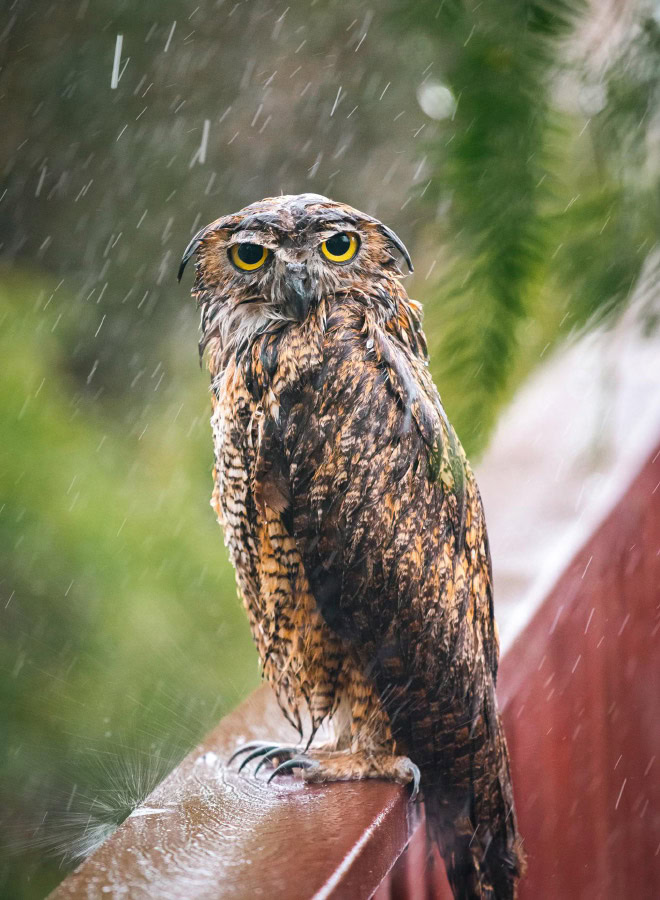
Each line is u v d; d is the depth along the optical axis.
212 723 5.80
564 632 5.82
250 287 5.82
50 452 7.35
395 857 5.66
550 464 5.89
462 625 5.78
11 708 6.06
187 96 8.68
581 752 5.87
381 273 5.82
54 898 5.53
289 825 5.60
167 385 9.80
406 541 5.77
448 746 5.77
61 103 9.34
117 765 5.66
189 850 5.57
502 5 2.76
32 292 8.84
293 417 5.79
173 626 6.62
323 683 5.81
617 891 5.95
